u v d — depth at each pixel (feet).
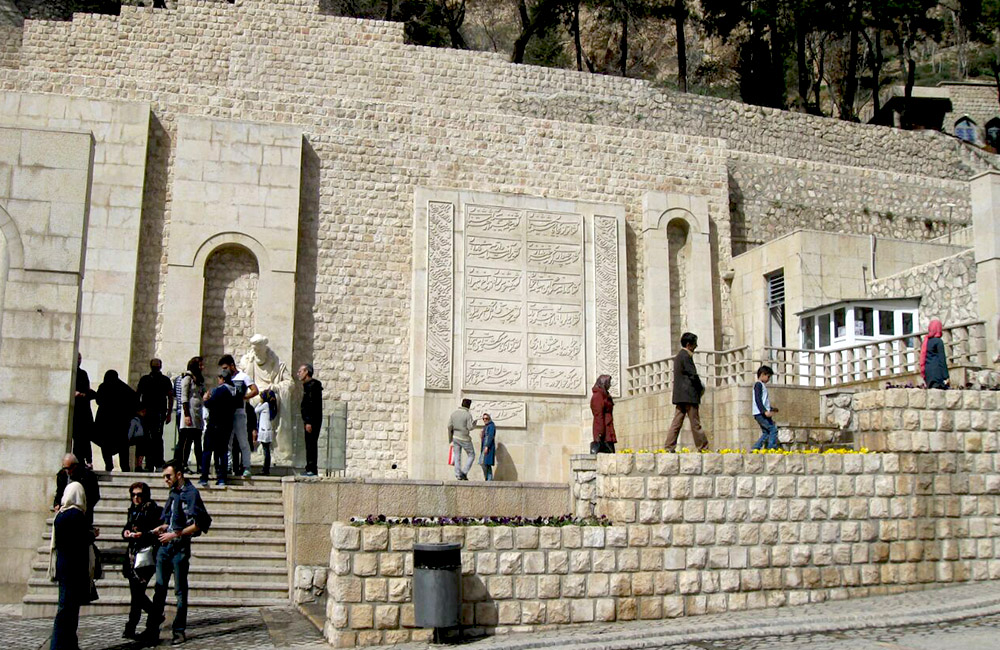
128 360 66.95
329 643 32.01
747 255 81.71
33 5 111.24
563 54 166.91
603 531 34.47
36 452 42.22
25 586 41.06
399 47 87.97
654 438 65.92
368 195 75.56
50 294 43.45
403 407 72.69
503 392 73.26
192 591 40.52
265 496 47.55
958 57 213.46
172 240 69.46
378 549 32.35
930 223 95.40
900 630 30.73
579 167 81.30
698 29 156.76
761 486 36.68
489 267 75.05
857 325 69.36
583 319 76.48
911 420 39.73
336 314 73.05
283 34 85.51
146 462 50.72
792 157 100.94
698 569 35.32
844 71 168.76
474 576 32.89
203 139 71.31
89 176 45.06
